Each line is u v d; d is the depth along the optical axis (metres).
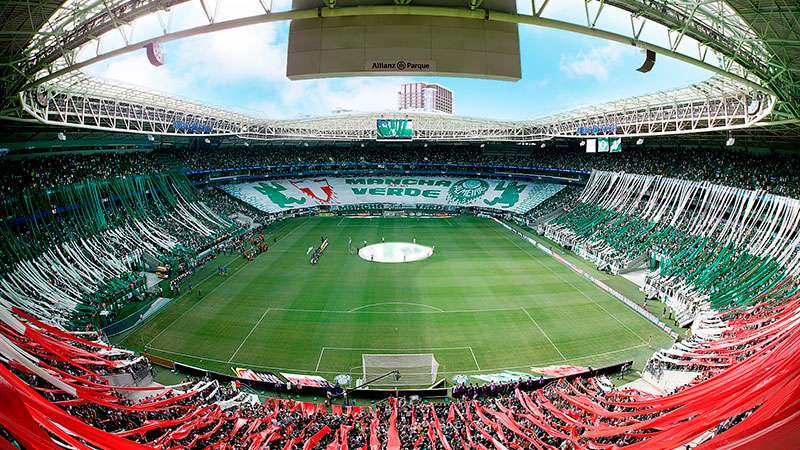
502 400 29.03
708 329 35.97
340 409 29.22
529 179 103.00
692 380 25.67
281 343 38.19
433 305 46.28
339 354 36.44
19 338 21.50
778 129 50.72
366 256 64.06
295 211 95.44
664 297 47.00
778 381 10.28
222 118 76.00
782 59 27.09
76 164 64.12
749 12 22.97
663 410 19.66
